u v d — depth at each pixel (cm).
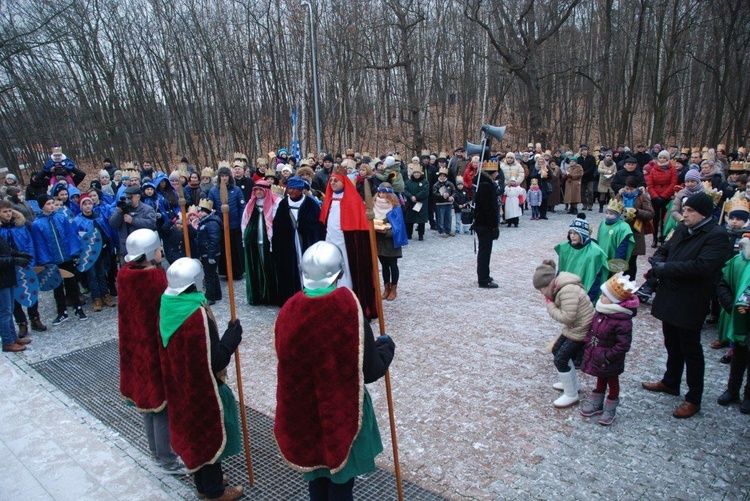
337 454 267
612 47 2950
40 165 2302
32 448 424
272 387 509
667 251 441
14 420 471
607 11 2169
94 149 2812
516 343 584
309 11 1805
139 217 768
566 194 1474
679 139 3272
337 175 680
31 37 1521
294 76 2550
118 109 2400
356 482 358
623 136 2219
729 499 330
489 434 410
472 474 362
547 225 1323
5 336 623
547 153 1594
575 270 525
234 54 2509
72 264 725
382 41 2638
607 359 403
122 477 382
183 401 318
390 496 343
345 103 2767
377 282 309
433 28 3017
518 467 368
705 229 398
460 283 827
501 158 1638
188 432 319
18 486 375
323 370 268
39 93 2231
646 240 1119
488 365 532
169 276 315
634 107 2991
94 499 358
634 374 502
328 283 272
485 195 765
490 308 703
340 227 667
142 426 455
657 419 423
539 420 428
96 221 745
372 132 3284
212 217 771
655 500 331
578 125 3594
